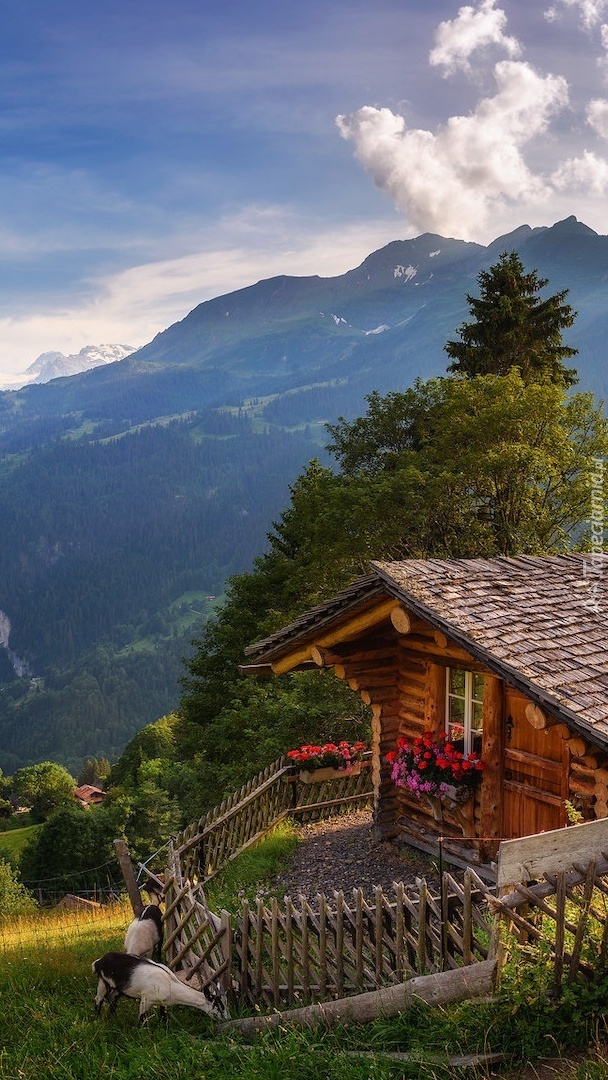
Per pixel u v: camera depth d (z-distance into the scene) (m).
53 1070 6.83
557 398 27.75
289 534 36.16
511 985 5.78
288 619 28.59
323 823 15.38
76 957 10.16
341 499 26.98
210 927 8.33
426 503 26.44
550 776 10.32
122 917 13.99
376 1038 6.09
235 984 7.98
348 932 7.34
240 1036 7.22
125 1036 7.52
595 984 5.77
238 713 27.58
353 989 6.95
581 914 5.78
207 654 36.81
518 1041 5.63
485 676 11.14
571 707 8.36
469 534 28.25
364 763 16.33
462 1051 5.66
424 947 6.43
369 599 11.34
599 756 9.11
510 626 9.96
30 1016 8.27
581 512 28.95
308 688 22.92
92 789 104.62
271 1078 5.93
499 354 39.81
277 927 7.54
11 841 85.19
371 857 12.73
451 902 6.47
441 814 11.88
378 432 34.44
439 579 10.96
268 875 12.74
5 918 18.41
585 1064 5.14
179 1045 7.07
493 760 11.01
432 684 12.14
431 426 31.91
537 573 12.12
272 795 15.40
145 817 56.66
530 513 28.77
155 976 7.84
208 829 13.36
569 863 5.88
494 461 26.55
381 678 12.95
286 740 21.95
